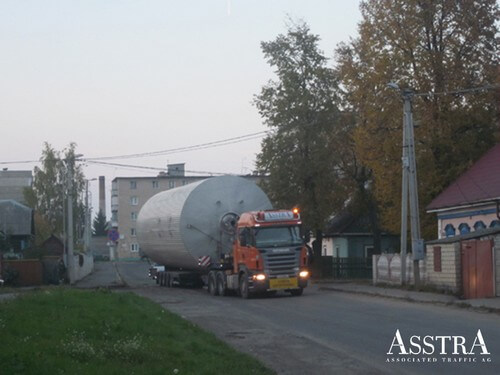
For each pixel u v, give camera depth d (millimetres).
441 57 38469
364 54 40719
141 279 53312
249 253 30297
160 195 41562
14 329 13609
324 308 24844
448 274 28078
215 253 34188
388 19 39281
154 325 16969
